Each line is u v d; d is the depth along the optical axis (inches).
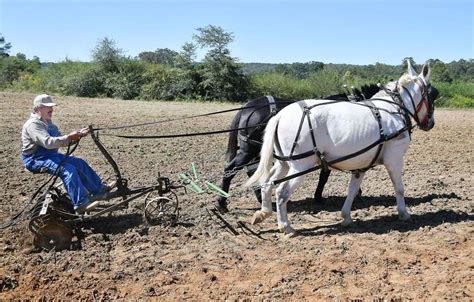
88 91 1381.6
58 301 214.5
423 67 315.6
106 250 264.1
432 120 320.8
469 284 224.7
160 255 258.8
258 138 315.0
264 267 244.4
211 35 1326.3
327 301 213.3
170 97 1341.0
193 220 311.9
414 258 251.9
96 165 455.8
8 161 466.9
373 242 274.7
